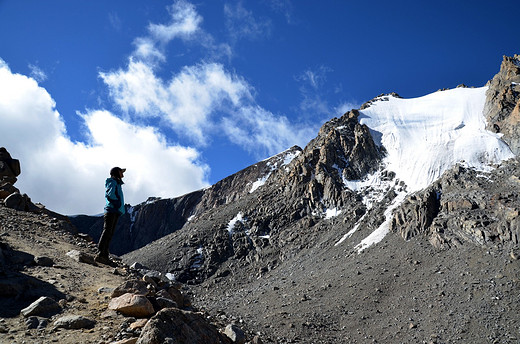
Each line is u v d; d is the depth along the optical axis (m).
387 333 53.50
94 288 9.43
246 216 140.12
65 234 15.12
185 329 7.07
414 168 121.75
